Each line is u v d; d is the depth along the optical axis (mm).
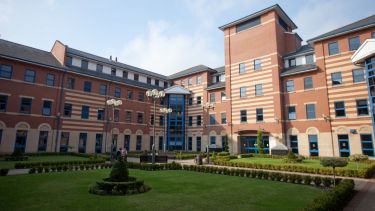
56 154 27766
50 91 29047
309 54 29453
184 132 41375
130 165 18953
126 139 36406
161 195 9273
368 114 23547
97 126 33094
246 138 32750
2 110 25422
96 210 7188
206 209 7496
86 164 19141
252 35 33406
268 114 30250
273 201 8500
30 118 27125
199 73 41312
